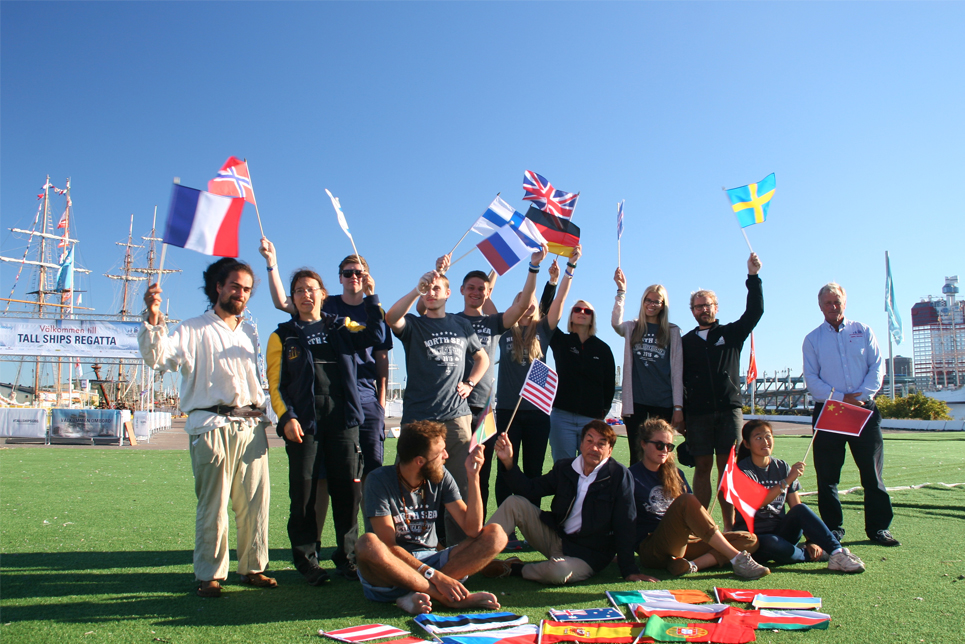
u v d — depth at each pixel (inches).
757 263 220.2
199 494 150.5
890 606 134.9
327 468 166.1
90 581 156.1
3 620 126.0
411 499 150.9
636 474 186.2
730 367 217.2
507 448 169.0
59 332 719.7
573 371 216.2
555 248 226.2
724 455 215.3
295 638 116.2
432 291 183.9
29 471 403.2
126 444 733.3
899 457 515.2
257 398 163.2
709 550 171.9
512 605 137.9
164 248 163.2
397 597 137.4
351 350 169.6
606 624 121.9
